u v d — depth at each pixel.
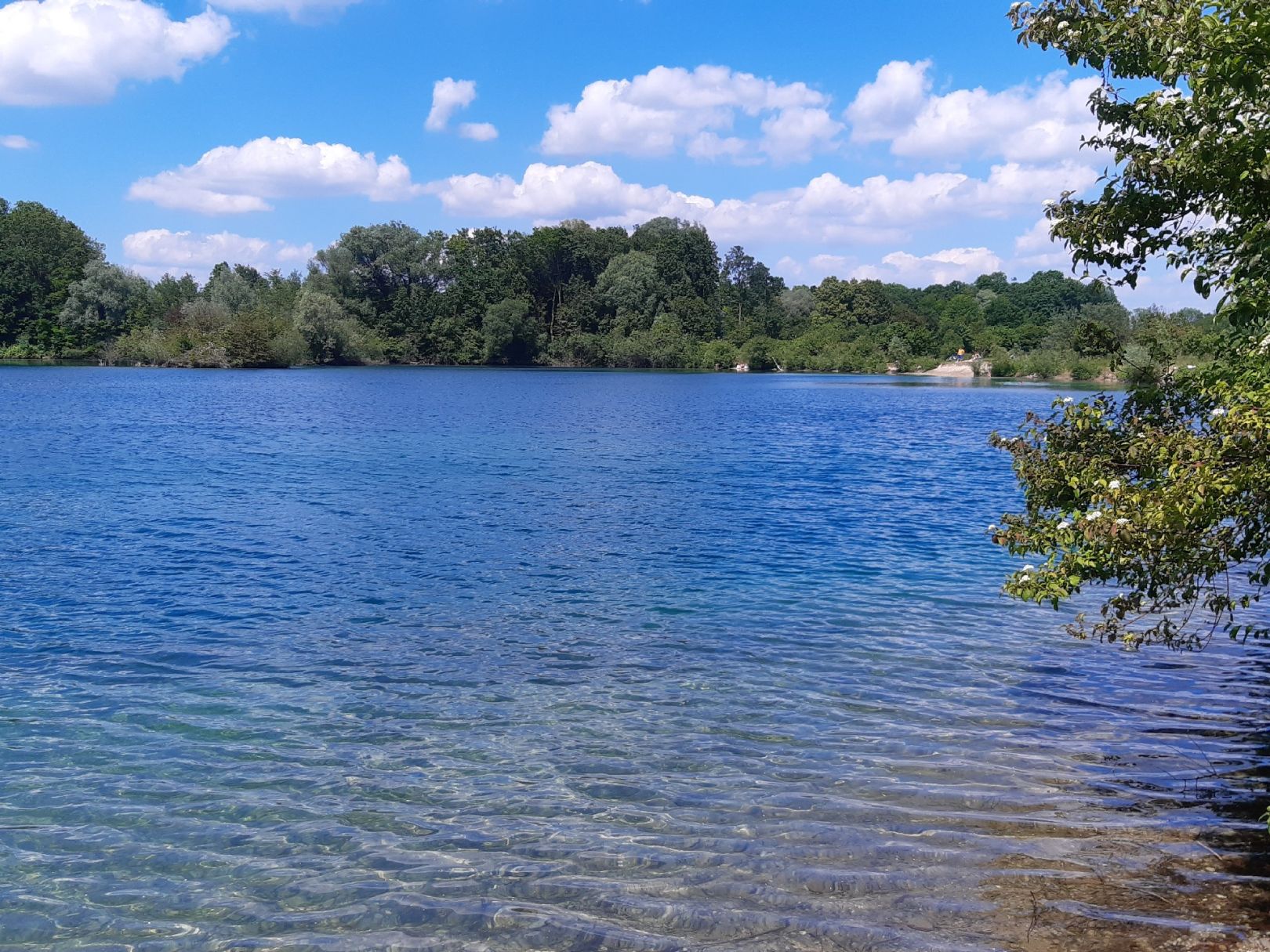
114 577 17.64
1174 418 9.69
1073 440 9.81
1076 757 9.88
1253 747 10.11
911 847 7.98
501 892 7.32
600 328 150.38
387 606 15.98
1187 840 8.07
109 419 50.72
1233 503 7.74
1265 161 7.86
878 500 28.34
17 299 127.88
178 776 9.41
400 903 7.18
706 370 147.88
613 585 17.67
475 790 9.12
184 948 6.66
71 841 8.12
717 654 13.52
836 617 15.51
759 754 10.01
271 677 12.41
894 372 142.62
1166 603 9.77
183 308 127.38
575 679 12.45
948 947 6.54
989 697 11.73
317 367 131.75
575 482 31.31
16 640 13.84
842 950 6.56
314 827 8.38
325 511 25.05
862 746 10.20
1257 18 7.02
